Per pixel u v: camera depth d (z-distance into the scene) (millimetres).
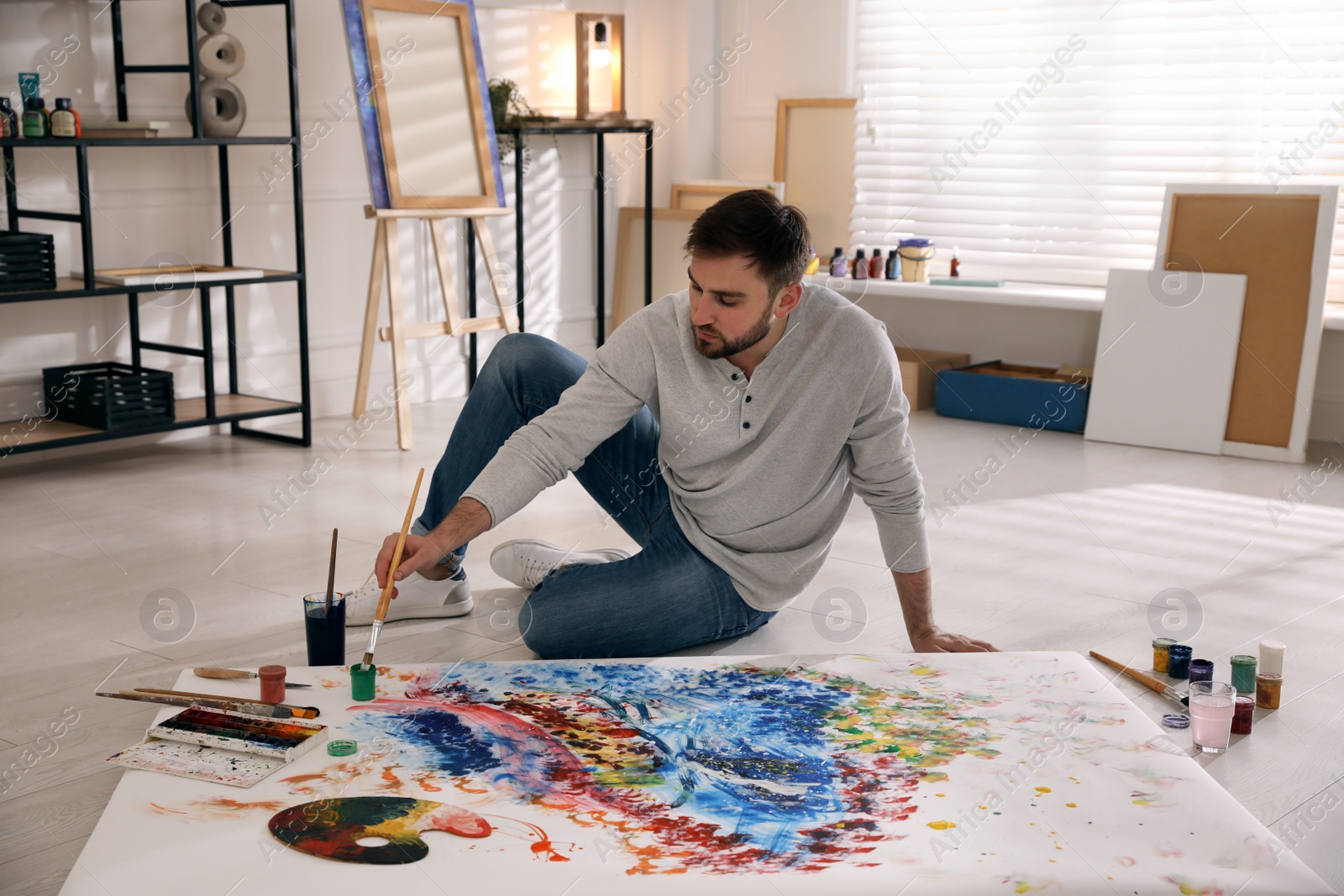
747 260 1581
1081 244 4504
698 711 1584
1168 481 3381
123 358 3674
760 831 1264
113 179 3576
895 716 1571
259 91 3891
